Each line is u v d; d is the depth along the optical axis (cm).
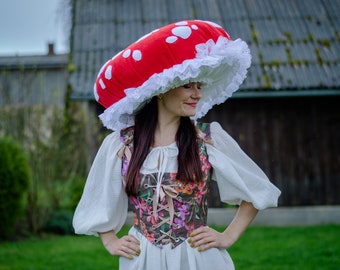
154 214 221
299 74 801
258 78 795
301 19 905
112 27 894
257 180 225
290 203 858
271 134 859
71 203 829
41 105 830
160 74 210
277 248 640
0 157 711
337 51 842
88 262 584
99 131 854
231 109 858
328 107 861
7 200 716
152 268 218
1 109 825
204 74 223
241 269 534
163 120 229
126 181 223
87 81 798
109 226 229
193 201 222
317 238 705
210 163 226
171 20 902
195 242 219
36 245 700
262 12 920
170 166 222
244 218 228
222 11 922
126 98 217
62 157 824
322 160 860
